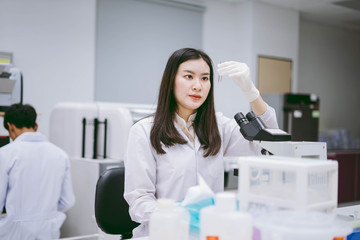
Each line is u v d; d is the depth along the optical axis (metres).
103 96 4.49
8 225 2.35
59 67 4.17
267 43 5.43
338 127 6.83
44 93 4.09
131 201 1.38
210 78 1.46
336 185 0.95
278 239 0.80
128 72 4.67
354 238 1.09
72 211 2.86
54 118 3.08
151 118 1.49
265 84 5.42
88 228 2.66
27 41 3.98
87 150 2.82
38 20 4.04
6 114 2.48
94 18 4.38
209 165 1.51
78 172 2.76
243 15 5.38
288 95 4.74
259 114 1.35
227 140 1.62
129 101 4.69
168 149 1.45
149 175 1.42
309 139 4.88
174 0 4.95
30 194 2.42
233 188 2.81
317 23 6.46
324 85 6.61
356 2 5.23
